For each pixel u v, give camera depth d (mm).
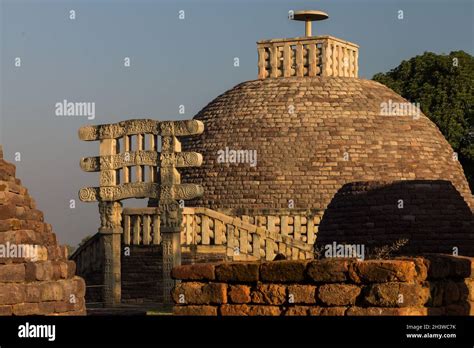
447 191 39344
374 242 39219
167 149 42031
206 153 55875
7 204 20531
